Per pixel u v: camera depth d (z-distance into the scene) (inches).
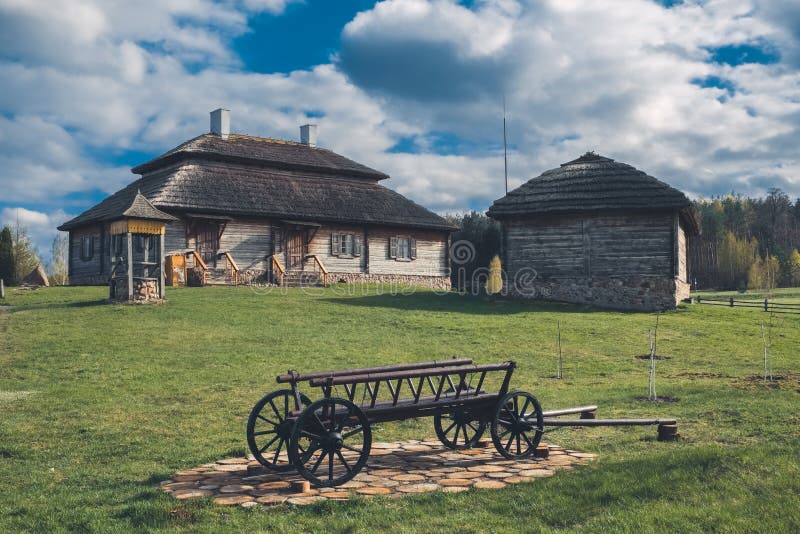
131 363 637.3
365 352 730.8
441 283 1739.7
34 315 899.4
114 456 354.3
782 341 893.2
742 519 229.3
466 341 834.2
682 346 839.7
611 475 281.4
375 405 309.7
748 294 2974.9
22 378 570.9
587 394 543.2
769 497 249.6
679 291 1259.2
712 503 245.6
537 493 264.8
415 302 1187.9
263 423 434.6
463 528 230.5
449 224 1729.8
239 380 577.6
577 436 396.5
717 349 821.9
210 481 296.4
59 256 2279.8
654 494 257.8
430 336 860.0
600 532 223.5
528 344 831.1
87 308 955.3
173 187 1358.3
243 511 251.8
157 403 490.0
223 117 1641.2
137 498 273.6
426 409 319.3
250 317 932.6
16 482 306.0
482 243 3036.4
